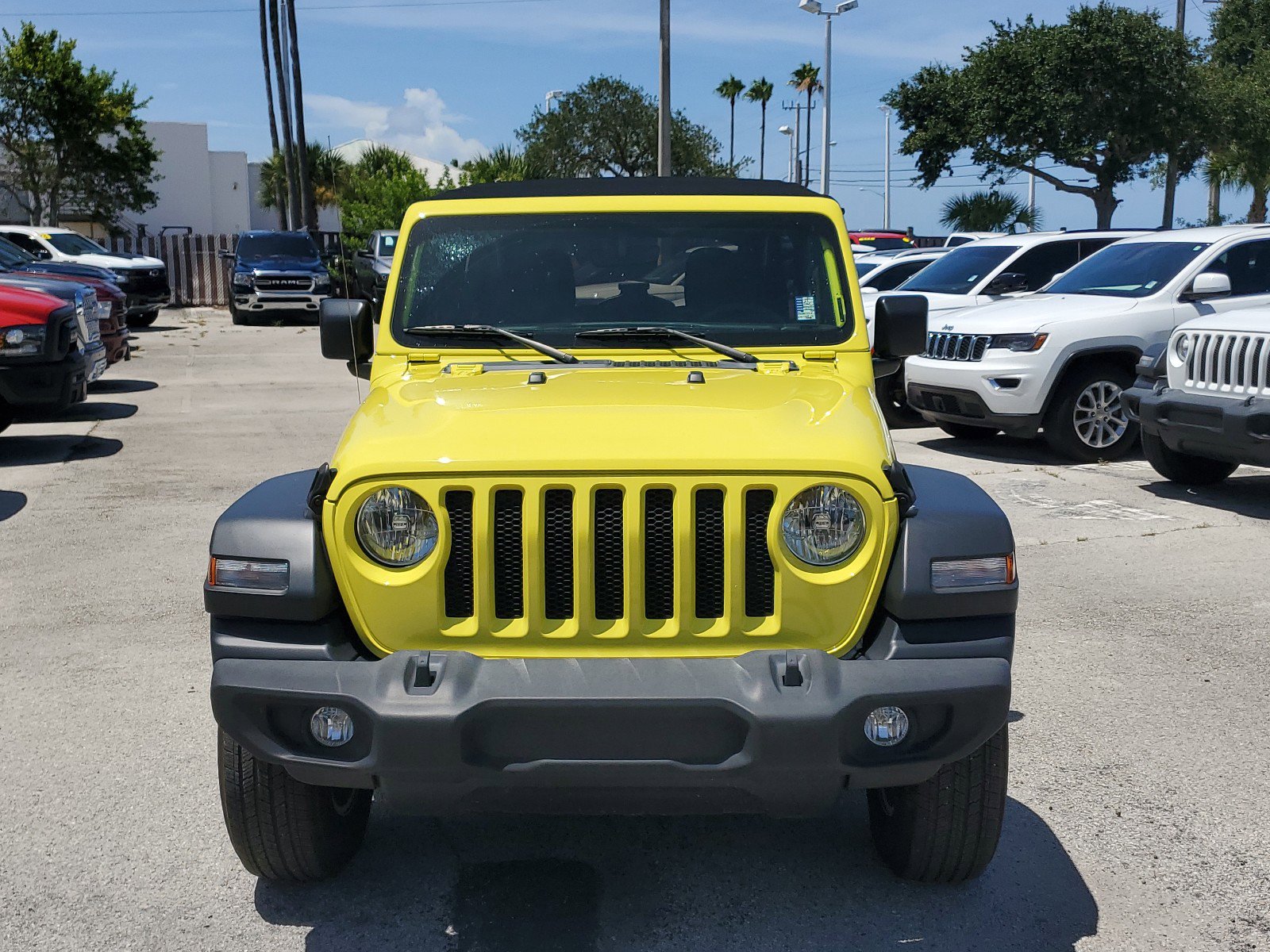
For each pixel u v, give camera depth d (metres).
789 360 4.13
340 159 57.25
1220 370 8.27
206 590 3.19
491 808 3.14
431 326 4.22
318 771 3.08
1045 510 8.55
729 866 3.79
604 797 3.08
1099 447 10.48
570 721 2.97
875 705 2.96
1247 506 8.65
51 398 10.83
